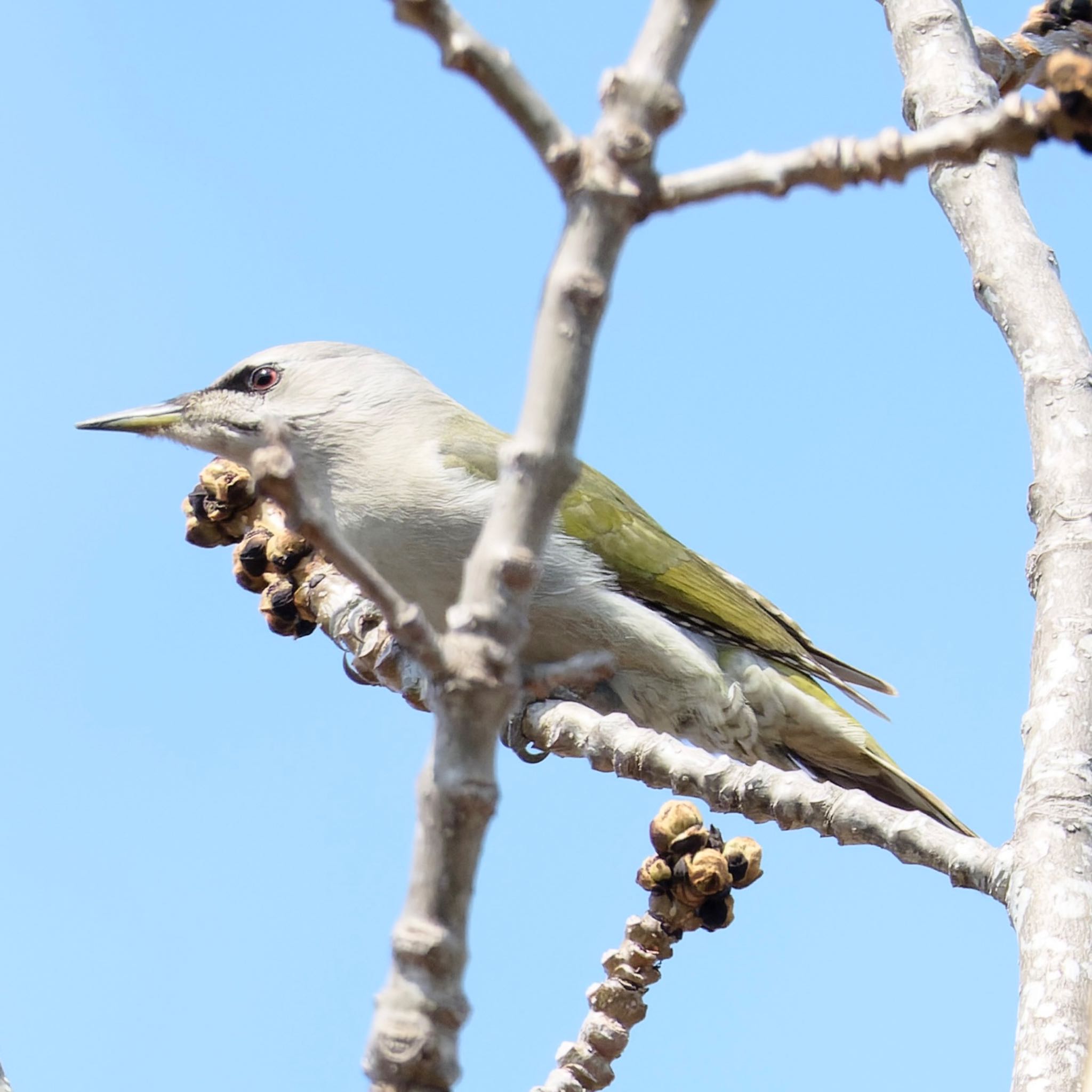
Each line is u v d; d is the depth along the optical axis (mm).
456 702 5086
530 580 5102
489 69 4883
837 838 9547
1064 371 10633
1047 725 9031
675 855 9109
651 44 5070
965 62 12609
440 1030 5129
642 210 5012
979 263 11375
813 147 5027
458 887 5152
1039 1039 7555
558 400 5055
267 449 4789
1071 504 10008
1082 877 8289
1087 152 4980
